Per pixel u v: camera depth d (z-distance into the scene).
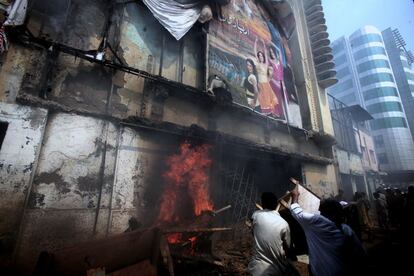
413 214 8.82
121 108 6.70
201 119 8.88
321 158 13.53
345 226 2.69
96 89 6.38
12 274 4.09
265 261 2.92
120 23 7.45
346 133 22.16
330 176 14.46
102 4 7.23
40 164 4.83
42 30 5.83
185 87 7.87
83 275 2.83
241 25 12.00
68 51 5.52
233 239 7.50
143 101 7.23
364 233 9.33
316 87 15.65
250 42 12.16
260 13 13.93
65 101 5.71
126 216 5.76
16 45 5.09
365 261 2.46
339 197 11.57
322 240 2.63
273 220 3.10
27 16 5.66
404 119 42.66
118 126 6.17
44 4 6.05
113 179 5.77
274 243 2.94
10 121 4.59
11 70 4.91
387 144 41.62
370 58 47.62
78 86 6.05
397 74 50.66
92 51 5.83
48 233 4.66
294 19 16.06
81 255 2.88
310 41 16.95
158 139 6.84
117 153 5.95
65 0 6.44
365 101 46.44
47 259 2.61
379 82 45.34
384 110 43.38
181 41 9.29
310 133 13.69
